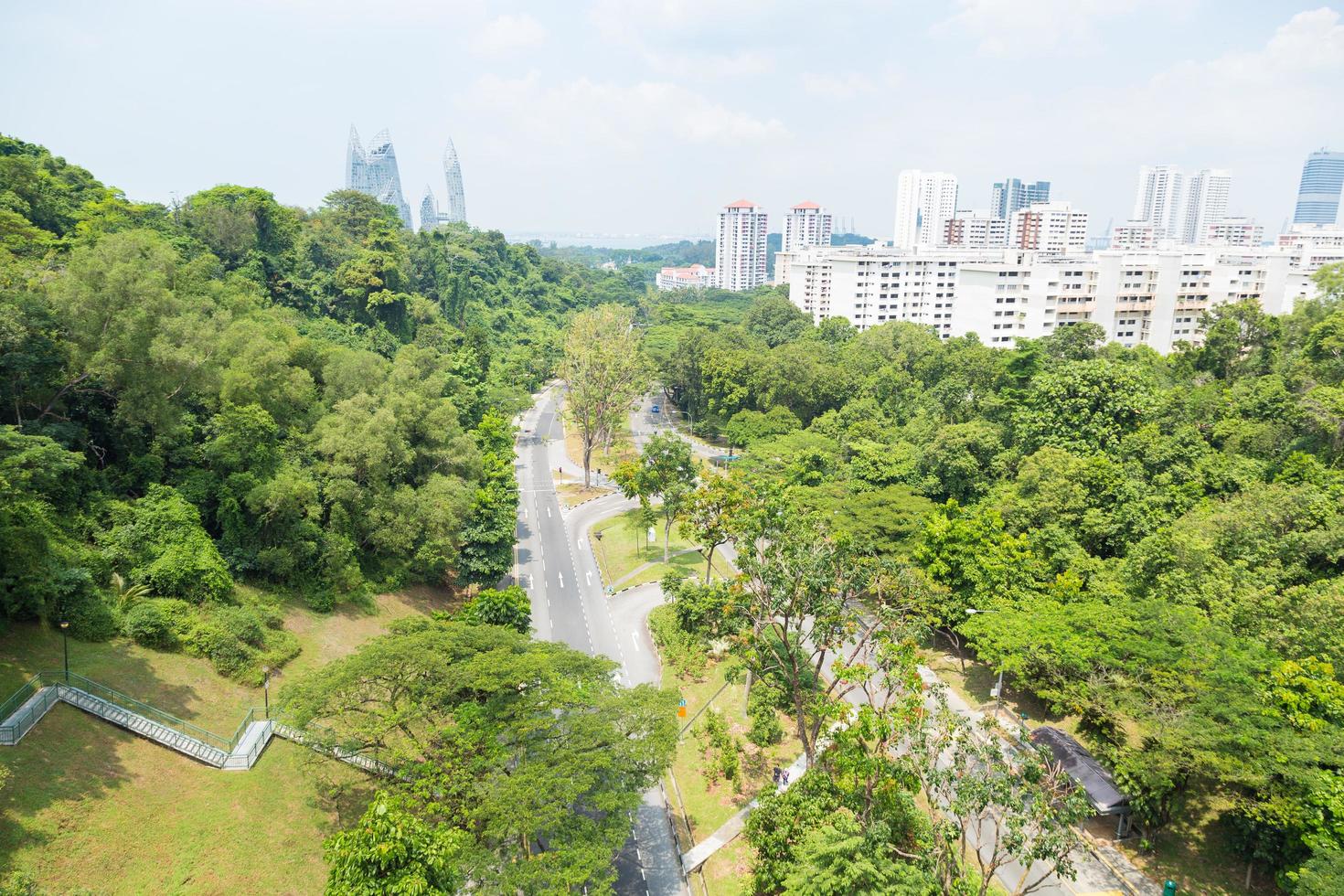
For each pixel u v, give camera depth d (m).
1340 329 79.00
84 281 52.94
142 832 37.25
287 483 62.22
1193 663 43.38
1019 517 68.56
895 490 79.12
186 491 60.09
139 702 44.41
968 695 60.12
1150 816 43.16
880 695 59.78
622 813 40.81
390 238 155.62
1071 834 32.84
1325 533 53.50
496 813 37.34
